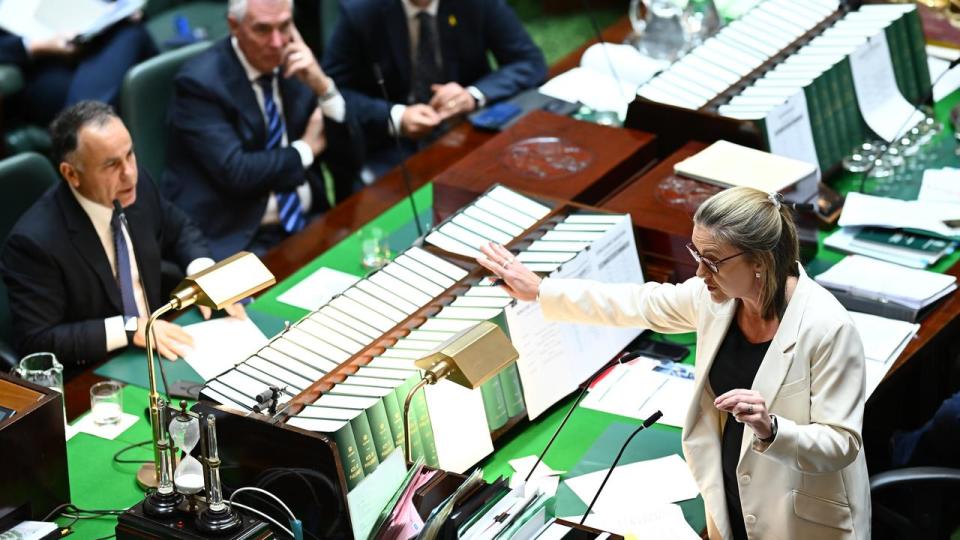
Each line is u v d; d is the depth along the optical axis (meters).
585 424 7.11
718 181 8.39
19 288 8.13
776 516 6.05
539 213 7.79
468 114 10.77
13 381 6.45
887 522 6.97
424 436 6.46
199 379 7.44
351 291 7.02
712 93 9.34
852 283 8.10
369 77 11.29
